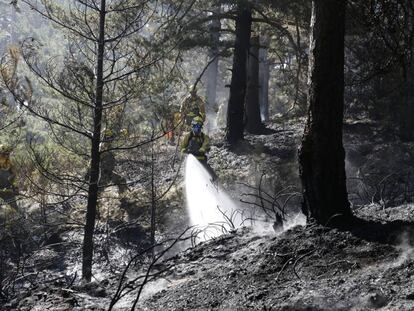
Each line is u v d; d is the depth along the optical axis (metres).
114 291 5.12
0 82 9.14
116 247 11.20
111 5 9.48
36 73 9.13
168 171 14.00
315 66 5.58
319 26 5.55
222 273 5.07
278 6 15.05
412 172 11.68
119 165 13.24
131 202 12.67
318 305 3.80
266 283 4.58
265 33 19.39
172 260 6.02
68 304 4.61
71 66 9.16
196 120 12.95
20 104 9.29
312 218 5.63
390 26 6.34
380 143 14.76
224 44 16.84
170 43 13.00
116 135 10.01
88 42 9.59
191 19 15.77
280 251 5.16
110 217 12.23
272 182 12.79
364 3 6.45
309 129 5.62
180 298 4.59
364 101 16.69
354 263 4.53
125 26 9.48
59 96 9.98
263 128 19.34
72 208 12.47
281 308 3.88
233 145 16.66
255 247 5.63
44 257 10.10
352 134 15.95
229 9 17.50
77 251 10.62
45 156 10.89
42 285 5.57
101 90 9.40
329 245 5.03
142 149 12.30
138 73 9.67
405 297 3.65
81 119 9.43
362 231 5.13
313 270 4.63
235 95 17.19
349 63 15.21
